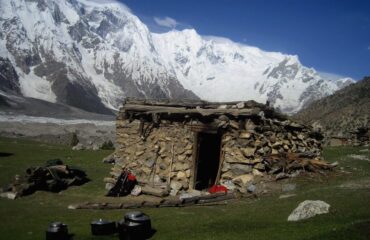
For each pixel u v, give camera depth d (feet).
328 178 86.63
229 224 57.62
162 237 54.65
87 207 75.25
